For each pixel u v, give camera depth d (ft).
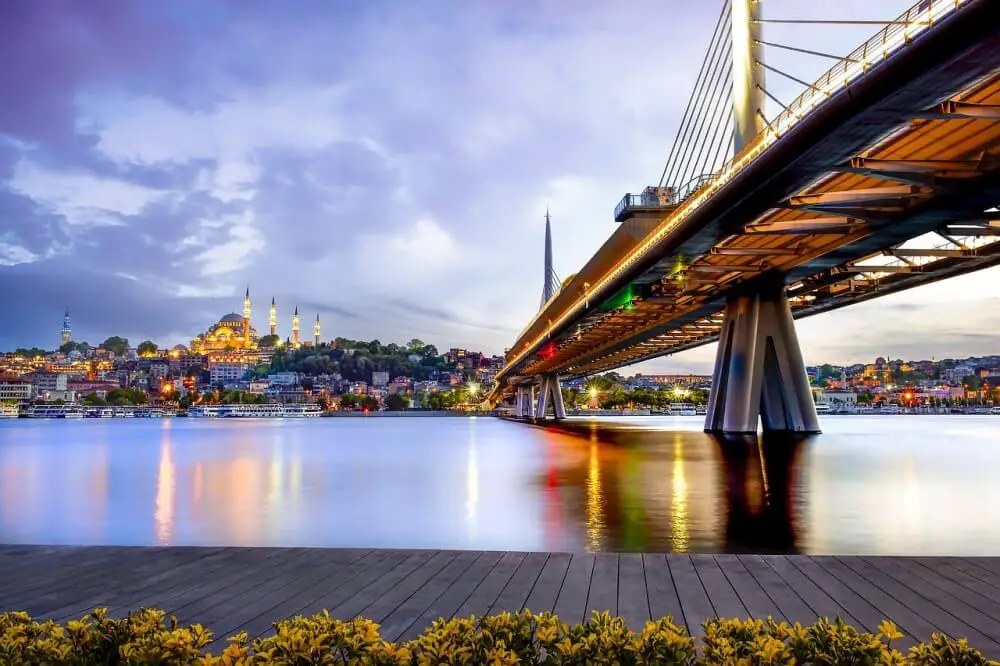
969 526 66.28
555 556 40.37
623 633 17.03
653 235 193.98
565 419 644.27
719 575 35.19
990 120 108.88
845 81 106.01
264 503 96.68
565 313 336.08
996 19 83.66
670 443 224.33
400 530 70.74
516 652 17.37
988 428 406.21
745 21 188.55
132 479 140.15
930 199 139.13
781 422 225.15
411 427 564.30
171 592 33.27
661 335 346.74
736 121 188.65
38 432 517.96
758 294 217.77
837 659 16.16
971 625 27.09
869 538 60.08
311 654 16.66
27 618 19.66
